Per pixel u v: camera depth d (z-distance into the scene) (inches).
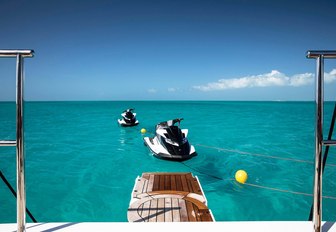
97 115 1439.5
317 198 66.8
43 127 880.3
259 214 243.0
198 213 201.0
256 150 515.5
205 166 396.5
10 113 1546.5
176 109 2166.6
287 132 761.6
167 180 283.9
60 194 289.0
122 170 378.3
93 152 498.3
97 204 263.7
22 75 64.8
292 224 77.8
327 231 73.3
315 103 64.1
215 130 809.5
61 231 75.5
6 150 520.7
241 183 316.2
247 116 1370.6
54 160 438.9
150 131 772.6
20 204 68.0
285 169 381.1
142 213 201.5
